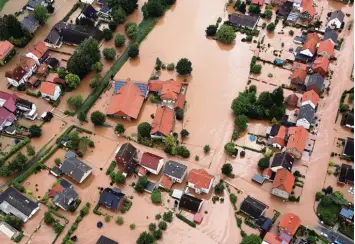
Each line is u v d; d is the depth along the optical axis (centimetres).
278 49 17000
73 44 17188
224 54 16988
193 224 12275
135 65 16625
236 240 12006
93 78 16025
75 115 14975
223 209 12619
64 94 15600
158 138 14088
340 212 12288
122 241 12012
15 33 17038
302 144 13488
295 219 11906
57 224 12194
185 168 13125
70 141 13925
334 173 13350
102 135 14412
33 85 15750
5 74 15525
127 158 13325
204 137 14288
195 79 16075
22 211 12350
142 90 15262
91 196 12962
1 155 13925
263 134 14325
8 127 14438
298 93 15475
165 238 12062
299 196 12850
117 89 15325
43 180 13362
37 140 14312
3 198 12600
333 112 14900
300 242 11806
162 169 13500
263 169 13362
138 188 12850
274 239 11606
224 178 13288
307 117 14150
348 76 15988
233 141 14175
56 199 12550
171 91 15000
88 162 13738
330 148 13975
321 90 15338
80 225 12338
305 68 15838
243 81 15988
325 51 16275
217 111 15025
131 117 14600
